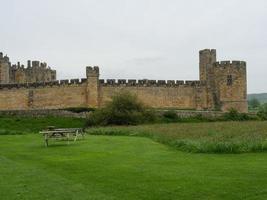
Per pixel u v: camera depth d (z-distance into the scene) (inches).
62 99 4520.2
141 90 4606.3
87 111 4237.2
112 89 4530.0
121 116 3690.9
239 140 1641.2
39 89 4581.7
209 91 4803.2
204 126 2792.8
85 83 4458.7
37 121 3939.5
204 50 4872.0
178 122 3917.3
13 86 4653.1
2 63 5157.5
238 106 4717.0
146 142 1962.4
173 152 1567.4
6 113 4151.1
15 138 2354.8
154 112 3998.5
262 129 2266.2
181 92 4736.7
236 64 4709.6
